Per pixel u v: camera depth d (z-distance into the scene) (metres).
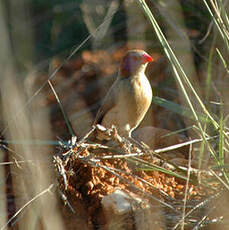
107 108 10.56
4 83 7.66
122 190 8.55
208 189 8.62
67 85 15.70
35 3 17.78
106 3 15.40
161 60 13.46
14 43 10.54
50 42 17.52
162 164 8.94
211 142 9.55
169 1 11.87
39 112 12.13
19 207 8.61
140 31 13.25
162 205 8.23
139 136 10.54
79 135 12.73
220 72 11.23
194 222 7.79
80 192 8.54
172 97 12.78
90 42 16.67
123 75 10.50
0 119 9.25
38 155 9.57
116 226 8.14
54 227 7.34
